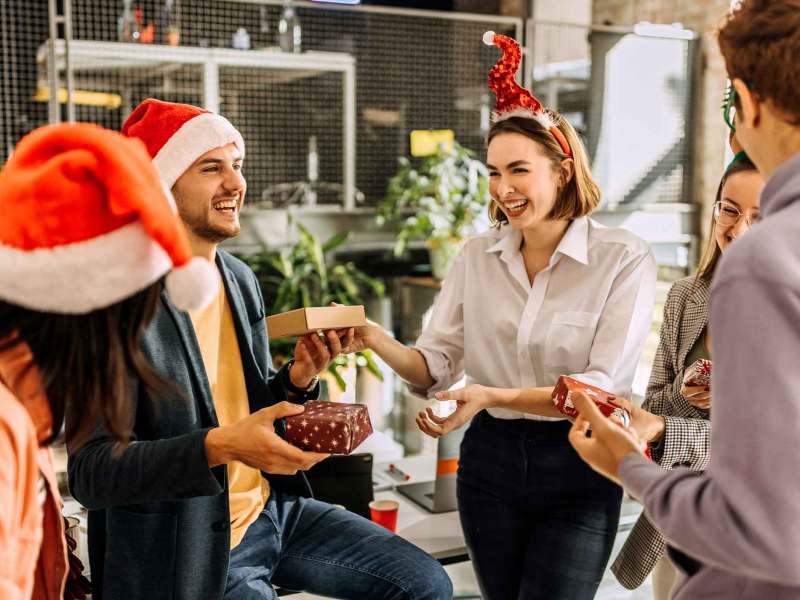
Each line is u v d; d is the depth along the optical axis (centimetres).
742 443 83
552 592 177
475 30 475
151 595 149
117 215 92
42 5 379
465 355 203
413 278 452
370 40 456
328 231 441
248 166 428
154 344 148
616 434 103
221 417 168
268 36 433
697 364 161
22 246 90
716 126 473
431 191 428
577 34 494
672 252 492
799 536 81
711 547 87
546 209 183
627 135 491
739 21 93
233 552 163
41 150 93
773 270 84
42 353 100
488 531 188
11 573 92
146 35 385
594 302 186
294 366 175
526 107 182
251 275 185
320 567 173
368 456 229
